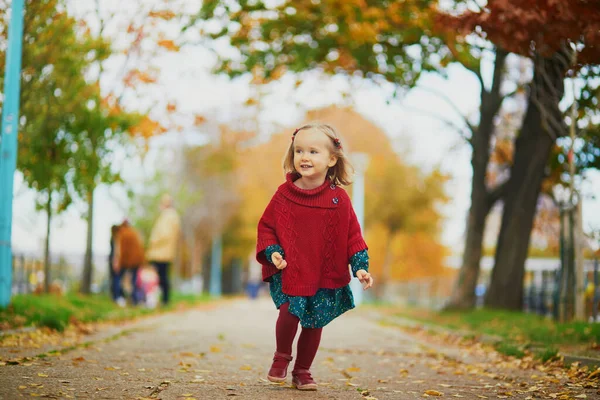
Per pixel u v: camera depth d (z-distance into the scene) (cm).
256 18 1752
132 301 2014
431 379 746
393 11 1568
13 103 1173
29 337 947
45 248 1789
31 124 1428
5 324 1028
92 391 567
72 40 1347
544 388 668
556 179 1950
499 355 988
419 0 1536
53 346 885
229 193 5203
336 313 609
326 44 1805
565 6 1014
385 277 5347
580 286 1336
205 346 1026
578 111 1367
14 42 1168
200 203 5006
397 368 848
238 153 4669
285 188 609
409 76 1811
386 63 1792
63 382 602
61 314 1234
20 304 1224
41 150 1526
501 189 2003
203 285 6519
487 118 1969
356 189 3675
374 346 1131
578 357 820
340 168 618
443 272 5778
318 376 749
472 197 2006
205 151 4684
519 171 1894
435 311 2095
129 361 797
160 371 720
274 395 582
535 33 1083
